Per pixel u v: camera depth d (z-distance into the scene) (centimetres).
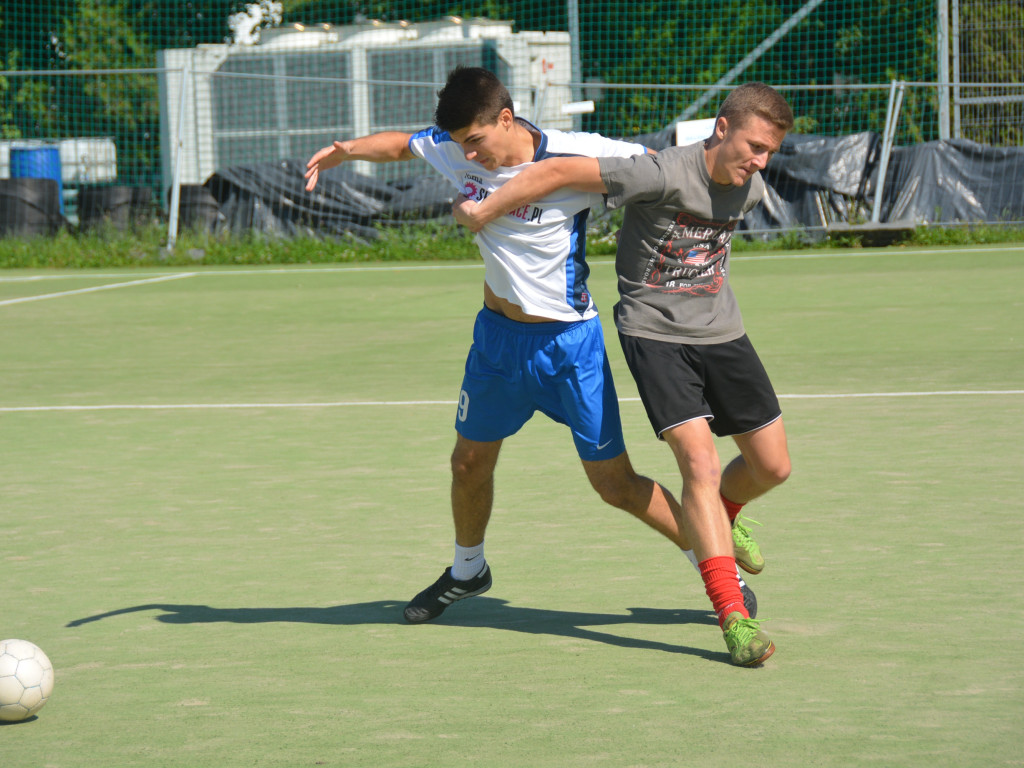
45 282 4069
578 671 835
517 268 916
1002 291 3022
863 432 1650
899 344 2394
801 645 873
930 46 5853
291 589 1061
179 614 996
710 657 859
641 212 914
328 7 7600
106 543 1220
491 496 969
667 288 921
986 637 875
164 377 2320
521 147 926
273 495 1409
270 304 3331
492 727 727
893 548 1123
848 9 6369
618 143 955
